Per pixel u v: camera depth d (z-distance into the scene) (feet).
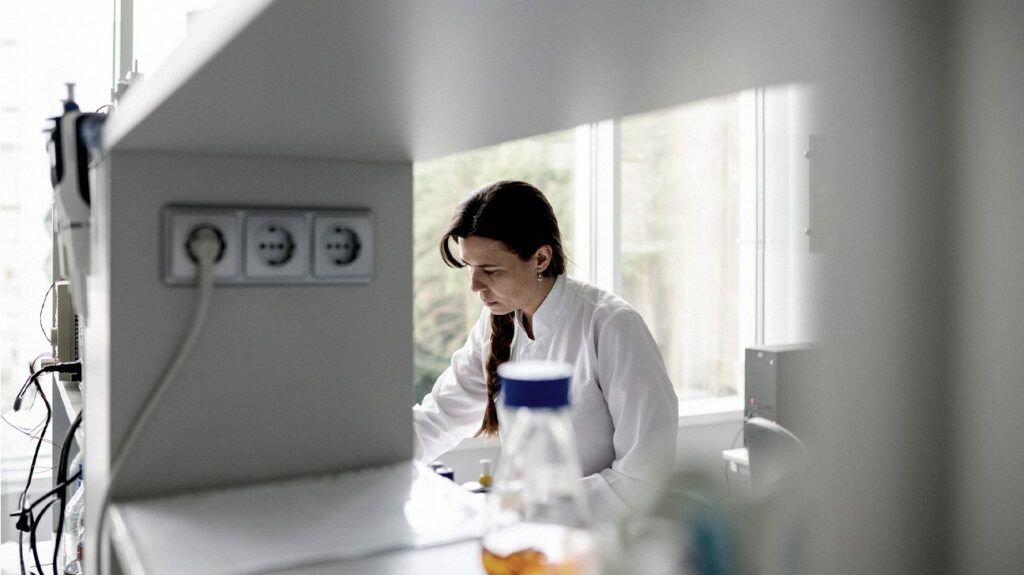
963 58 0.69
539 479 1.44
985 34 0.69
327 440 2.84
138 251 2.53
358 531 2.18
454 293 10.95
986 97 0.69
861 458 0.71
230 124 2.10
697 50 1.53
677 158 11.62
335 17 1.24
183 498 2.54
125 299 2.52
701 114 11.74
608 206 10.98
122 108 2.21
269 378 2.74
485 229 5.41
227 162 2.64
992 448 0.69
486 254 5.45
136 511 2.39
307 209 2.78
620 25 1.34
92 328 2.88
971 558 0.69
